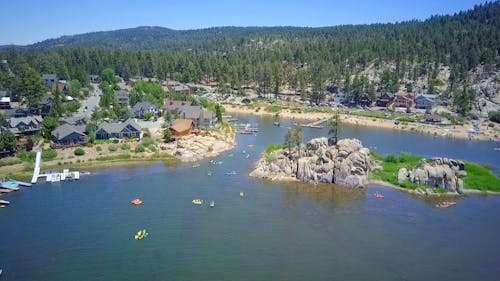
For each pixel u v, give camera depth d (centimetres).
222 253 7344
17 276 6600
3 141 12225
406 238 8069
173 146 14075
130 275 6644
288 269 6875
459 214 9288
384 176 11488
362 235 8156
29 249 7394
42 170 11781
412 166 11888
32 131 14475
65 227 8256
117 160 12875
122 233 8019
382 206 9662
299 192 10488
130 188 10538
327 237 8044
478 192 10681
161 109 19400
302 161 11469
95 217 8719
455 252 7575
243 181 11250
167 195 10069
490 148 16175
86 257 7156
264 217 8900
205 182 11106
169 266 6906
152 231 8119
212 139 15412
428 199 10181
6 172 11419
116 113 17138
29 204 9394
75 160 12569
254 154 14125
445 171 10788
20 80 17962
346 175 11019
